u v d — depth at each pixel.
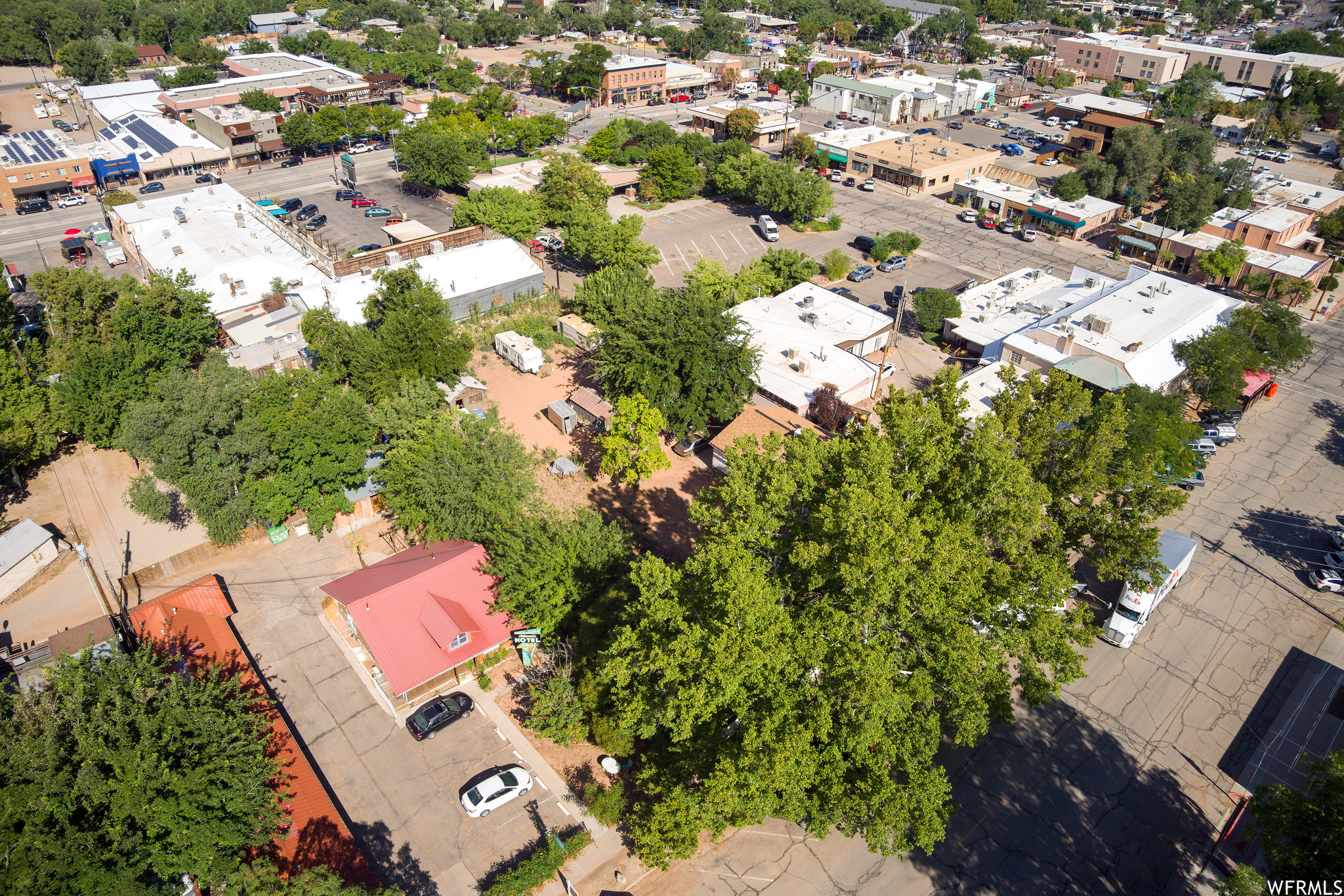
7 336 71.00
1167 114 164.12
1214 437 72.56
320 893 32.94
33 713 34.25
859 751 34.19
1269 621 54.59
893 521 36.78
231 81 160.88
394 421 58.41
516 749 44.22
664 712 36.34
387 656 45.69
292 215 116.38
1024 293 93.94
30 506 61.81
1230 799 43.16
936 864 39.62
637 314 69.12
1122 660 51.59
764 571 38.44
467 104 158.00
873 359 84.38
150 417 54.25
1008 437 48.19
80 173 125.19
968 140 165.25
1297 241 112.50
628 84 188.38
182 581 54.91
